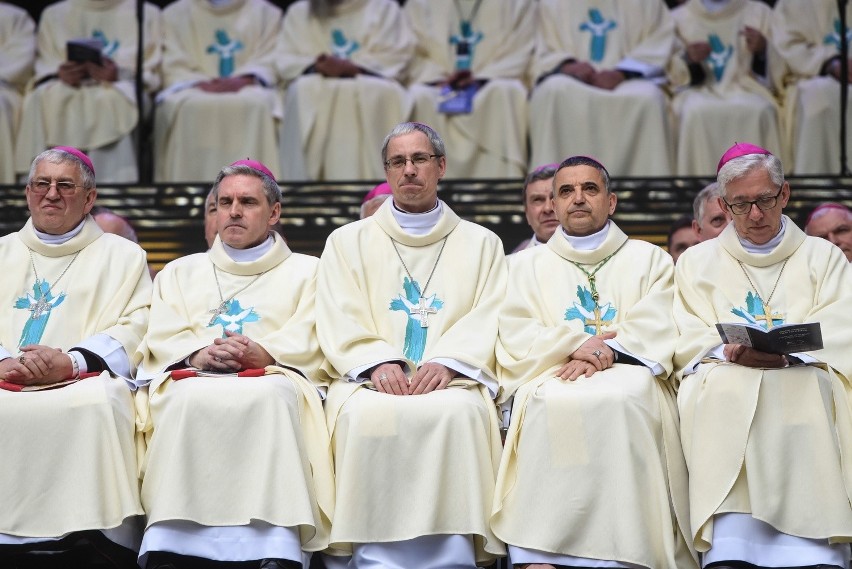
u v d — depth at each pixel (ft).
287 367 66.85
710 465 61.62
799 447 61.05
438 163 72.33
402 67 115.96
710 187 80.79
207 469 61.16
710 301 68.64
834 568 59.72
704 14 118.01
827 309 66.23
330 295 69.31
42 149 112.37
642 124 108.58
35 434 61.87
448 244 71.92
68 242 71.26
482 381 66.28
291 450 61.36
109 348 66.85
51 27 120.47
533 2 117.50
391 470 61.67
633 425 61.57
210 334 69.00
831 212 81.35
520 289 70.18
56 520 61.21
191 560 61.21
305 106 111.14
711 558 60.75
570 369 64.69
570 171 71.51
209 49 120.47
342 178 111.04
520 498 61.62
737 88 115.03
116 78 113.80
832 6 117.39
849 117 111.96
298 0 135.54
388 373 64.80
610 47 115.65
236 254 71.61
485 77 113.60
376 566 60.59
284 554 59.67
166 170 113.60
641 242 72.13
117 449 62.28
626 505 60.18
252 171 72.02
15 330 69.36
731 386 62.23
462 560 60.90
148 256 101.86
